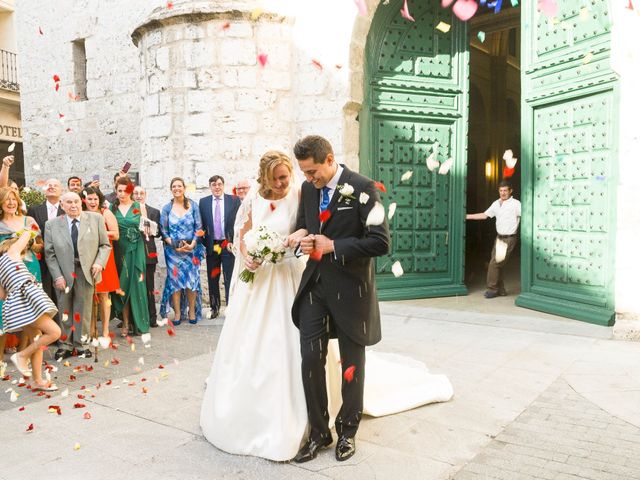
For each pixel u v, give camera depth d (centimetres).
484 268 1130
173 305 697
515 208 789
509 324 634
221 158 773
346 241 295
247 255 316
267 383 315
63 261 539
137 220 646
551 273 688
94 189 591
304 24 768
